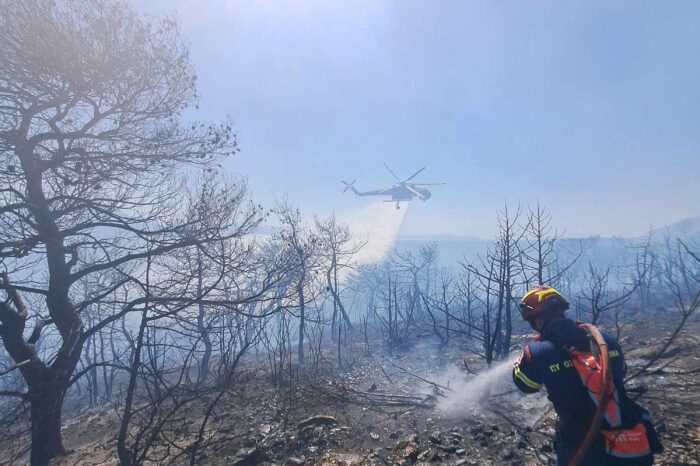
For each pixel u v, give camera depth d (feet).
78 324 28.09
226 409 23.49
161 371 14.92
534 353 8.73
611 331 37.58
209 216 31.14
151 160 30.73
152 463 17.20
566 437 8.00
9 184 26.94
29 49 24.48
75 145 30.40
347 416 20.94
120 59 27.73
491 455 15.15
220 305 27.84
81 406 54.85
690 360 23.02
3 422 19.12
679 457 12.85
